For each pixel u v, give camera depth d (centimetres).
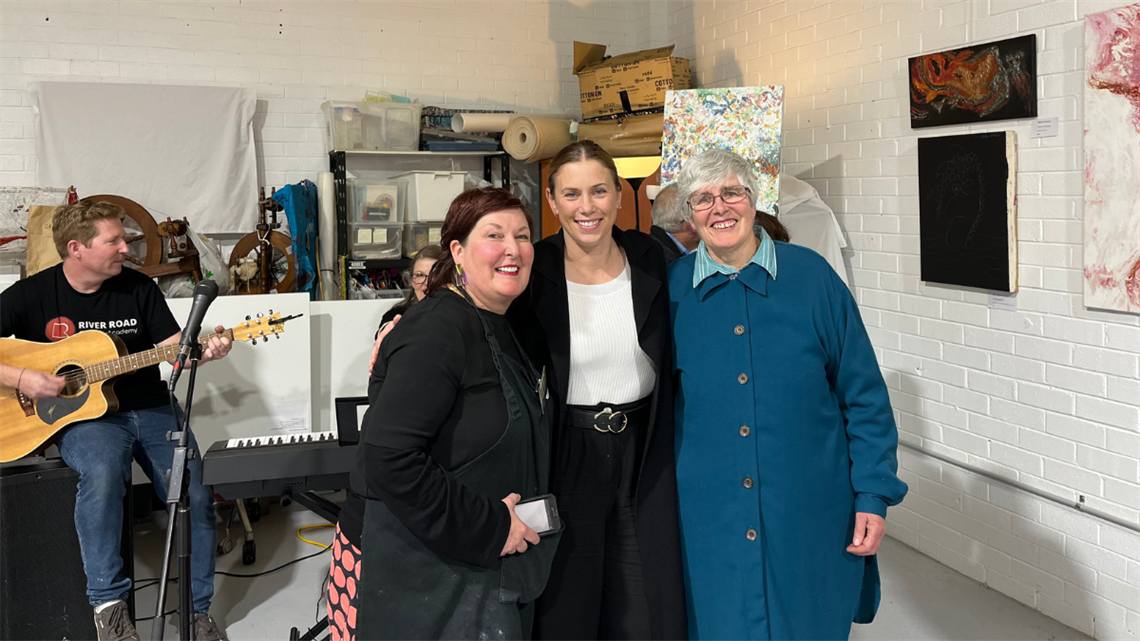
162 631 206
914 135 368
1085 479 300
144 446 301
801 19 441
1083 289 296
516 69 576
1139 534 281
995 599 330
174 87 484
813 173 436
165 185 485
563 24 585
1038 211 313
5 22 462
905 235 377
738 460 194
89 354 292
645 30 593
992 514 338
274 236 470
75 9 474
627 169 479
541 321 194
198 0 499
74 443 284
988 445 341
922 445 375
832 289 196
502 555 166
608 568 201
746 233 193
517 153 514
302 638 271
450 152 524
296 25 521
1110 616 292
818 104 429
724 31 514
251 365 397
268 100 518
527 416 174
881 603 328
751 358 195
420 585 163
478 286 173
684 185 195
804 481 192
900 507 390
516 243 172
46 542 276
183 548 216
